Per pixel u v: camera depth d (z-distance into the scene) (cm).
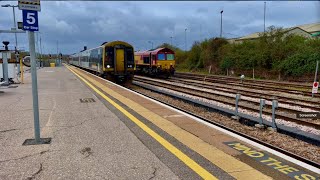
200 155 500
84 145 559
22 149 534
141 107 980
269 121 995
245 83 2545
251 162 470
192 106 1415
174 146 549
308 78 2795
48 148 540
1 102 1120
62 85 1825
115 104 1047
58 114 867
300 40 3366
